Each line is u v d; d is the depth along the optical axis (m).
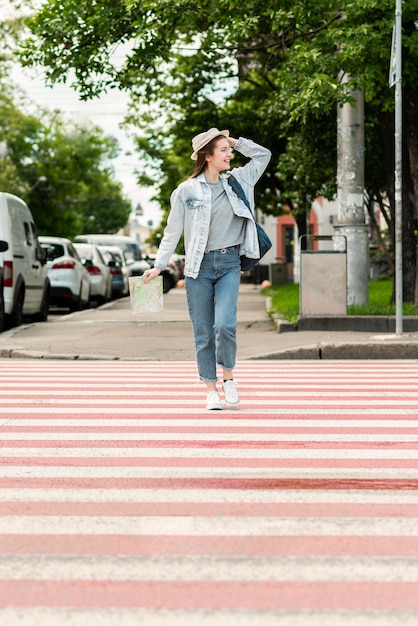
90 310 24.27
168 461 6.84
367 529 5.18
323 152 26.20
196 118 36.12
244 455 7.04
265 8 17.81
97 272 30.28
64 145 69.88
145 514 5.45
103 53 20.31
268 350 14.20
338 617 3.92
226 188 8.50
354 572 4.48
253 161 8.64
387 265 42.81
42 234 72.94
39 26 20.34
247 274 61.66
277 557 4.69
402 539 5.00
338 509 5.58
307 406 9.33
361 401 9.67
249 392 10.32
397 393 10.27
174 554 4.73
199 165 8.51
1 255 18.77
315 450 7.22
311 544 4.90
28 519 5.35
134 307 8.43
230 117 35.97
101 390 10.53
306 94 16.11
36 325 18.80
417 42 16.06
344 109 18.36
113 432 7.93
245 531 5.13
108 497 5.83
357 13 16.19
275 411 9.01
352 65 16.39
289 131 28.58
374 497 5.86
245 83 35.97
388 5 15.94
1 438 7.68
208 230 8.52
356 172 18.41
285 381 11.29
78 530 5.14
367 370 12.46
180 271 53.06
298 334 15.95
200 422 8.40
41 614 3.95
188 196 8.47
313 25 17.86
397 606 4.05
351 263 18.48
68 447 7.32
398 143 14.48
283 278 45.28
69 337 16.50
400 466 6.71
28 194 69.38
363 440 7.61
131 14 19.55
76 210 78.06
